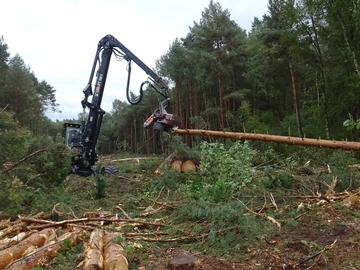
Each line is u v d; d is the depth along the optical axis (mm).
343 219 5816
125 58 11336
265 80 27297
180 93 33969
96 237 5023
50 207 8008
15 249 4734
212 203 6758
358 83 16734
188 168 13203
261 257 4477
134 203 8688
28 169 8703
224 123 27609
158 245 5266
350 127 7531
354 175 8422
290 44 20969
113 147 55031
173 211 7277
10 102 34750
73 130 16609
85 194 10047
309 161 10781
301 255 4480
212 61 27172
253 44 28422
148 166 14273
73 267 4328
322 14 19359
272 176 8562
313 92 24422
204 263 4320
